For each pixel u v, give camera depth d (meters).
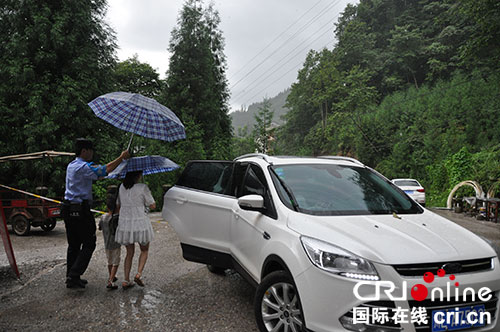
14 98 15.15
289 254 2.71
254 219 3.48
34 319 3.60
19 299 4.16
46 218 8.86
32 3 15.16
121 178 4.50
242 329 3.34
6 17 15.20
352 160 4.45
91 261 5.94
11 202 8.96
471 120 27.25
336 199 3.38
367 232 2.70
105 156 16.27
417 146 29.97
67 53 15.88
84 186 4.39
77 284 4.41
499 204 11.46
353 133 37.62
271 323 2.96
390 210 3.35
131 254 4.53
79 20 15.93
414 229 2.84
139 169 4.41
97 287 4.59
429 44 46.09
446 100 30.66
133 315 3.68
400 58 45.31
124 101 3.99
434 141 28.25
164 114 4.15
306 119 60.25
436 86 36.09
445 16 43.84
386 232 2.73
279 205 3.29
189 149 18.38
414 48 45.12
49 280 4.89
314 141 52.09
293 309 2.69
